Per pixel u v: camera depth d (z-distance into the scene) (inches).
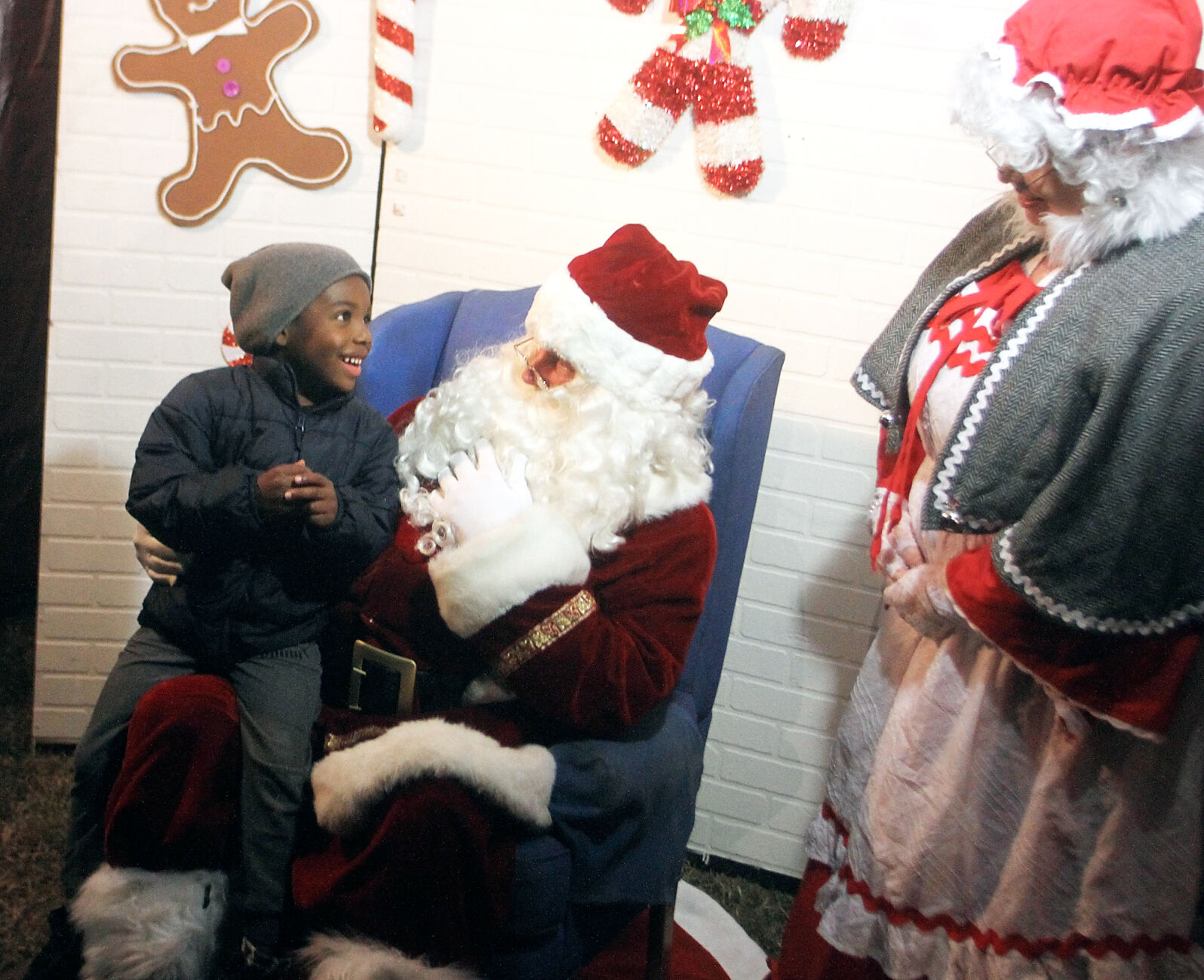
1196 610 47.4
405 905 50.5
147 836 53.9
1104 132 46.7
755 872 84.5
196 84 78.2
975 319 54.2
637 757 55.4
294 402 58.8
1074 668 49.4
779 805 83.2
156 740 54.4
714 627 66.4
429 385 72.9
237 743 56.4
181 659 59.7
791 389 77.6
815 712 81.1
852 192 74.0
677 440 58.0
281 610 58.3
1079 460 46.6
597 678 52.8
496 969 53.9
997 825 54.2
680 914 76.7
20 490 101.7
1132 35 45.9
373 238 82.2
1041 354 48.9
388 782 50.7
